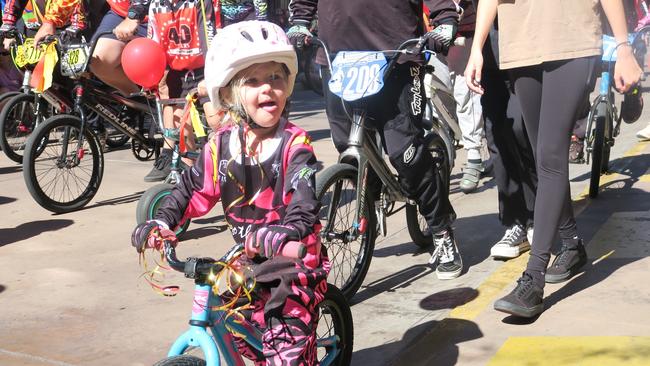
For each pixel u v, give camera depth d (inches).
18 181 295.7
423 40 160.6
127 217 244.8
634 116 277.7
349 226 177.8
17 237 227.3
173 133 217.6
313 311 111.6
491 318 158.1
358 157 165.9
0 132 316.5
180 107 226.1
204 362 102.7
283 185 110.3
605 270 176.9
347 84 163.6
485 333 151.8
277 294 107.4
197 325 101.1
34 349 155.1
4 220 244.7
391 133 170.1
